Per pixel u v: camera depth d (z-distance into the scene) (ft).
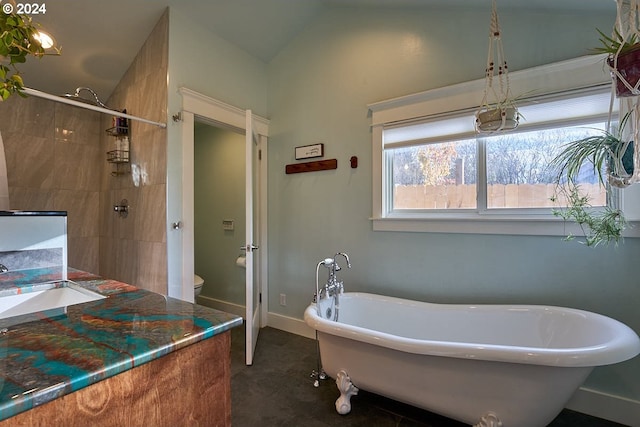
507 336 6.01
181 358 2.64
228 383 3.04
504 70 6.33
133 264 8.49
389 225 7.86
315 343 8.84
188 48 8.04
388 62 8.02
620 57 3.37
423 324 6.73
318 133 9.22
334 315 7.06
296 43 9.75
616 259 5.50
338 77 8.85
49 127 9.52
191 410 2.72
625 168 4.35
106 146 9.94
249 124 7.50
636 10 3.25
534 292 6.19
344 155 8.70
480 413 4.60
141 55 8.45
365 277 8.28
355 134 8.52
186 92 7.86
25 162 9.12
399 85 7.84
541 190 6.28
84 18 7.37
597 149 4.83
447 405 4.83
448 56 7.17
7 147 8.84
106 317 3.10
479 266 6.75
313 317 5.94
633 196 5.32
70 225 9.85
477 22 6.85
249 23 8.83
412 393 5.08
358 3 8.29
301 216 9.54
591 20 5.69
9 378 1.95
